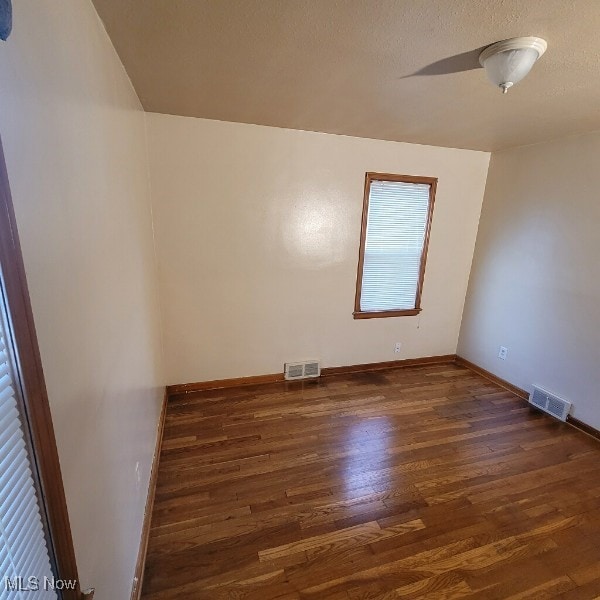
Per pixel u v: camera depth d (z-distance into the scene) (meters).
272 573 1.55
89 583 0.90
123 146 1.62
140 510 1.64
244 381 3.26
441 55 1.49
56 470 0.68
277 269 3.10
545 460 2.34
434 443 2.50
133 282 1.73
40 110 0.69
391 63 1.59
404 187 3.31
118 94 1.53
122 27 1.30
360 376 3.54
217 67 1.66
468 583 1.52
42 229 0.68
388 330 3.65
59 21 0.82
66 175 0.83
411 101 2.09
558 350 2.87
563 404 2.80
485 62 1.47
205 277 2.91
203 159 2.67
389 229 3.38
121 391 1.35
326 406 2.95
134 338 1.69
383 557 1.63
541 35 1.30
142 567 1.53
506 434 2.63
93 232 1.04
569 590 1.51
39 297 0.66
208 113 2.46
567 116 2.25
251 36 1.38
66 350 0.79
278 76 1.77
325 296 3.32
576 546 1.71
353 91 1.96
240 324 3.11
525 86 1.78
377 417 2.81
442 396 3.19
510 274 3.28
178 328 2.94
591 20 1.19
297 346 3.36
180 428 2.59
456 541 1.72
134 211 1.86
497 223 3.40
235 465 2.22
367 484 2.09
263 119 2.57
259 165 2.81
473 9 1.16
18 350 0.57
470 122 2.47
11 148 0.57
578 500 2.01
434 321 3.80
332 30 1.32
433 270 3.62
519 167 3.15
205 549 1.65
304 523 1.80
